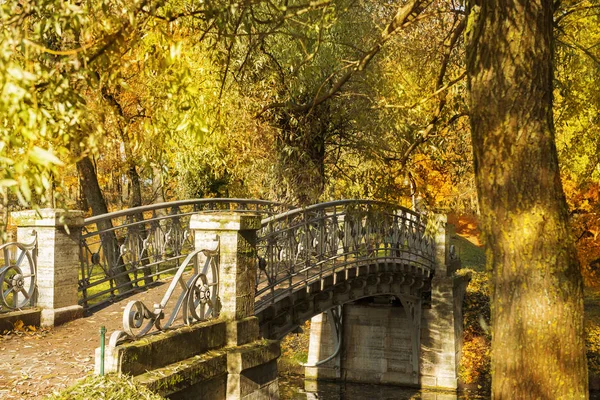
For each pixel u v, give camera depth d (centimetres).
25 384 608
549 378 554
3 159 339
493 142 579
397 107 1006
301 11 644
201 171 2044
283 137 1560
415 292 2202
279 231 1063
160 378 625
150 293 1045
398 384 2277
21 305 841
